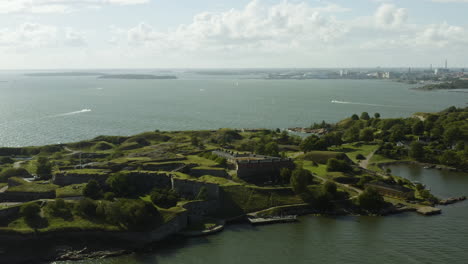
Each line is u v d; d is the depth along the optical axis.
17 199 189.62
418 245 165.62
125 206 168.88
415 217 197.25
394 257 155.50
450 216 198.50
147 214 169.75
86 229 161.88
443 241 169.38
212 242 167.50
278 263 151.00
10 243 155.12
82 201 172.38
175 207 183.12
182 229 177.12
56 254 153.25
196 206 190.50
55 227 160.88
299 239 171.38
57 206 172.75
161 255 155.62
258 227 184.00
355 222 191.00
